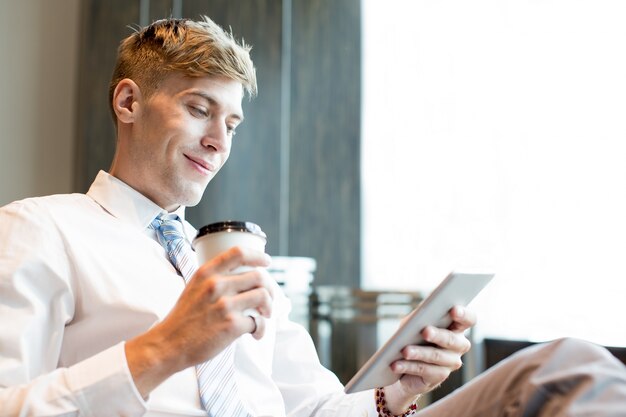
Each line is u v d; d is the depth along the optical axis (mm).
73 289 1425
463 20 3941
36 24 4125
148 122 1589
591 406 935
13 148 4023
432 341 1382
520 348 2088
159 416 1387
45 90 4121
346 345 3430
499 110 3826
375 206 4000
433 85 3967
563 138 3676
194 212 3879
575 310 3564
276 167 3941
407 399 1563
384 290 3424
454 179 3883
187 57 1570
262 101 3975
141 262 1501
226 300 1149
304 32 4121
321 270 3988
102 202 1575
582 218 3594
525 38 3805
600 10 3641
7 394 1204
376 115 4043
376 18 4086
